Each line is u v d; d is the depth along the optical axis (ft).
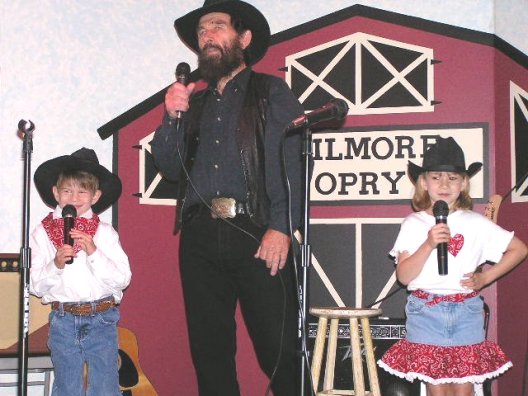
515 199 13.21
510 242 11.09
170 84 13.75
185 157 11.35
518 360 12.98
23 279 9.79
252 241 10.78
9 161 12.62
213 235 10.86
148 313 13.29
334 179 13.51
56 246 11.10
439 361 10.68
